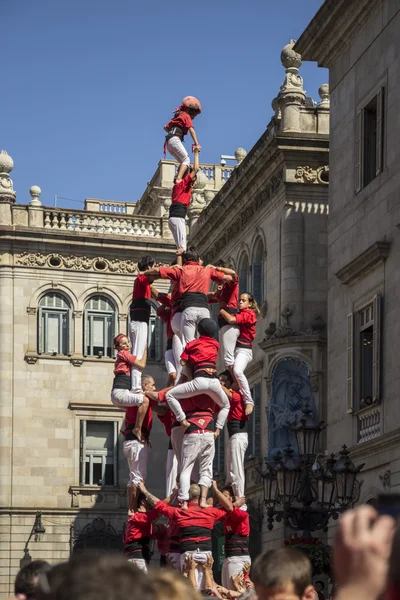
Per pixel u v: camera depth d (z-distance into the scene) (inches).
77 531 2342.5
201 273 793.6
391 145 1314.0
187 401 750.5
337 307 1462.8
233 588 770.8
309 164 1785.2
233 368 812.6
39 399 2390.5
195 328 782.5
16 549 2311.8
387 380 1285.7
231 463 804.0
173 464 811.4
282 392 1732.3
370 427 1333.7
